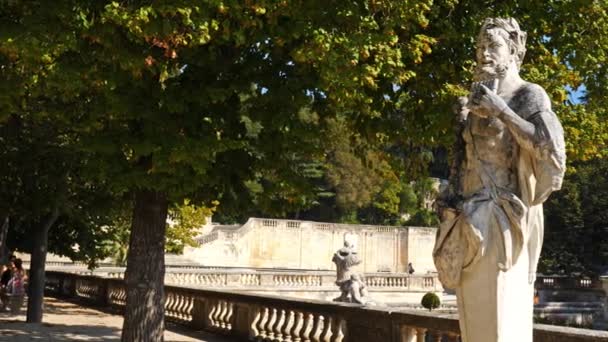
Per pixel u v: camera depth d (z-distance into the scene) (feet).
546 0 35.27
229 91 31.86
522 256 13.39
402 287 135.64
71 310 73.31
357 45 29.22
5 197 55.77
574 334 22.12
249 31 30.78
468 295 13.38
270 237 197.98
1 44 28.22
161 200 35.70
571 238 173.47
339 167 228.22
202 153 30.35
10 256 75.72
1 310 74.23
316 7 29.96
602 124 37.68
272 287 111.75
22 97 36.11
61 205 57.82
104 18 27.04
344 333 36.37
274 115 32.78
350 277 84.12
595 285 172.04
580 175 173.99
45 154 54.29
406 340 31.32
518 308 13.19
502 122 13.25
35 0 28.68
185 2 27.45
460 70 35.35
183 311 56.75
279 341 42.63
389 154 40.42
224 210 37.32
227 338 48.44
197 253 180.96
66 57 30.17
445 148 37.78
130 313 35.27
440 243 13.69
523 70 34.58
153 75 31.65
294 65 33.45
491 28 14.11
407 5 30.25
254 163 35.60
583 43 36.58
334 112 36.83
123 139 31.19
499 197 13.17
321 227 205.05
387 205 236.02
